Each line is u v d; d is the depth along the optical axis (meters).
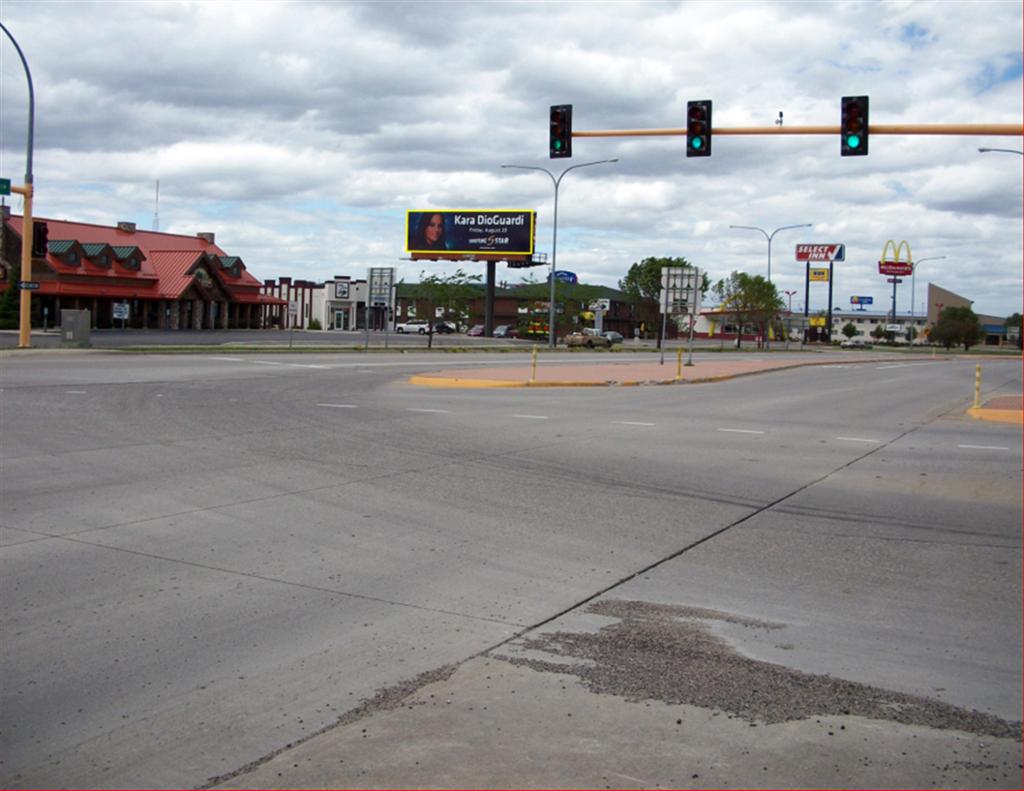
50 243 67.00
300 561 8.40
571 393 28.48
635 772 4.58
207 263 78.06
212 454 14.03
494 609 7.19
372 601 7.30
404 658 6.10
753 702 5.50
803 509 11.33
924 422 22.39
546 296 119.94
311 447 15.08
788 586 8.02
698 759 4.74
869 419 22.83
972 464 15.19
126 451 14.00
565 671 5.93
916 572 8.54
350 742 4.87
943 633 6.86
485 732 5.01
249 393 23.75
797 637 6.71
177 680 5.66
